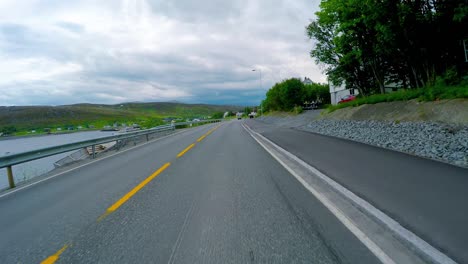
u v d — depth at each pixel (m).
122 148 16.41
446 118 9.98
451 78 13.45
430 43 14.96
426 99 12.25
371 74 25.25
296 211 4.02
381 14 15.36
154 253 3.05
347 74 27.02
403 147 8.32
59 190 6.58
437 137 8.44
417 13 13.89
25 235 3.89
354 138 11.43
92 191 6.09
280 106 50.41
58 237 3.72
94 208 4.82
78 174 8.56
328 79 28.45
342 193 4.61
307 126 19.67
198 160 9.20
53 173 9.34
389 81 24.34
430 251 2.71
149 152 12.63
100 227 3.92
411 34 14.85
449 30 14.27
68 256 3.16
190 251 3.03
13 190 7.22
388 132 10.73
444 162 6.28
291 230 3.40
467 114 9.34
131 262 2.90
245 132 21.73
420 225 3.25
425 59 15.73
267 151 10.43
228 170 7.22
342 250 2.88
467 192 4.22
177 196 5.13
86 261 3.01
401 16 14.19
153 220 4.02
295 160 7.92
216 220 3.85
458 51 15.20
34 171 14.06
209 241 3.24
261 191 5.12
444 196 4.11
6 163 7.66
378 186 4.84
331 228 3.41
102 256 3.09
